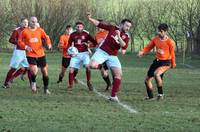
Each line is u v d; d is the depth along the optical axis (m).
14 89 28.53
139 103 22.94
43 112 19.53
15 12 88.88
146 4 93.44
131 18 93.19
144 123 17.44
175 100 24.41
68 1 90.00
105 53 23.78
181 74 44.56
